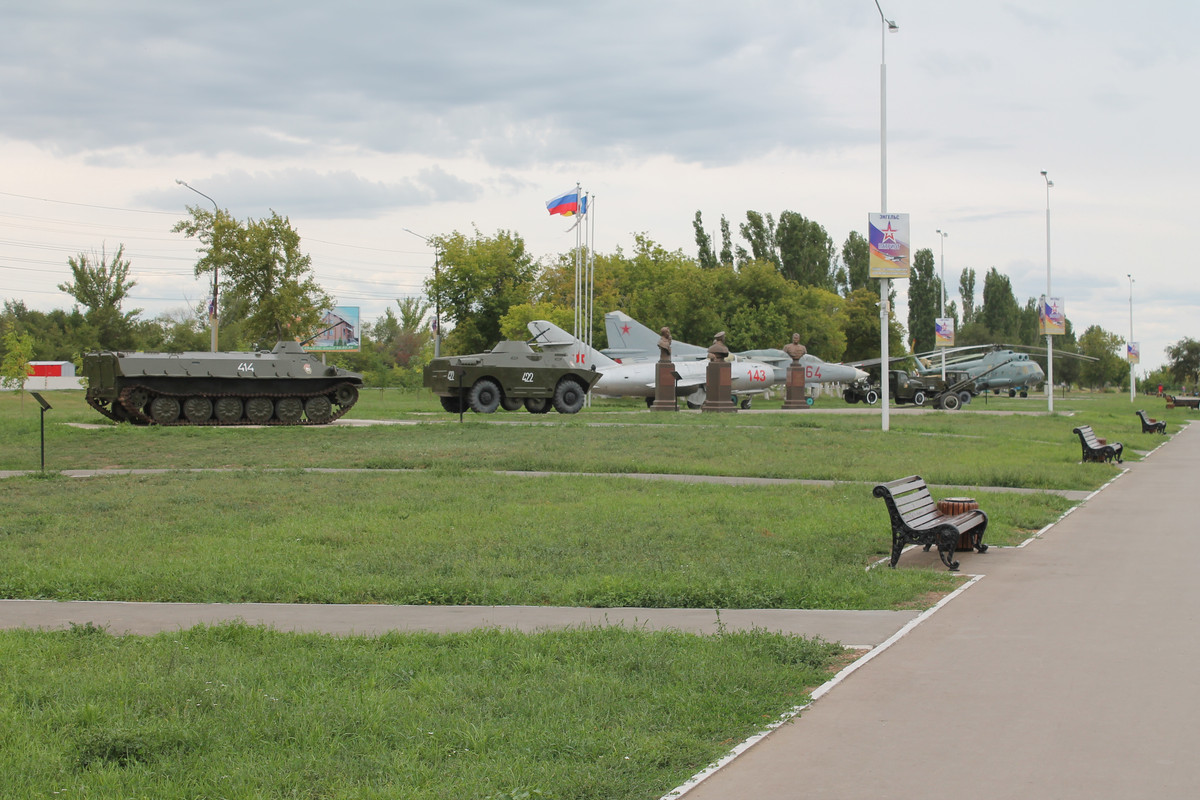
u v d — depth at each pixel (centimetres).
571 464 2106
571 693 633
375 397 6688
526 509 1461
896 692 640
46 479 1911
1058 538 1270
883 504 1522
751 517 1383
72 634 789
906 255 3056
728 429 3039
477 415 3978
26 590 970
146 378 3253
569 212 5634
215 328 5216
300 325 5453
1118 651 732
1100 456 2319
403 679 668
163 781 502
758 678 658
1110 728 572
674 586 942
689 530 1268
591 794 487
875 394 5903
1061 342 11619
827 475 1942
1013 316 10931
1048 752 538
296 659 711
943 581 1001
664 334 4397
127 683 650
